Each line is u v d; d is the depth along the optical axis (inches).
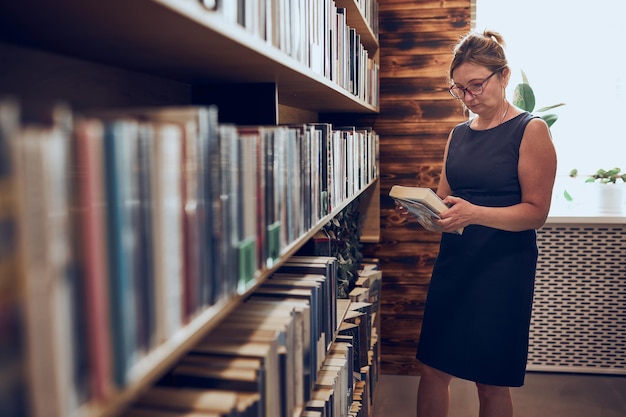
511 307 82.0
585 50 146.2
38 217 16.9
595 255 136.0
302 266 62.4
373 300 119.3
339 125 141.6
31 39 32.0
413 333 144.3
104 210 20.6
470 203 79.5
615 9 144.1
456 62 83.1
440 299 87.7
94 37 31.7
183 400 33.4
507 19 147.2
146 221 23.3
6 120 15.8
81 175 19.4
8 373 16.3
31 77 33.9
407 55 138.1
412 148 140.2
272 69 49.0
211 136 29.4
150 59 41.1
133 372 22.2
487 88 81.5
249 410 35.3
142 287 23.0
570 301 138.1
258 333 41.9
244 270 34.7
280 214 43.9
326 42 66.9
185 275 26.8
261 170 38.5
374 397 119.1
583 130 148.2
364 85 105.1
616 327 137.3
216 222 30.3
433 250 141.9
